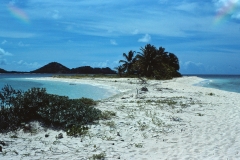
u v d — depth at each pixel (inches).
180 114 507.5
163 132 369.4
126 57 2910.9
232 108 593.6
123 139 335.0
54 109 411.5
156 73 2431.1
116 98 819.4
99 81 2096.5
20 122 393.1
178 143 316.8
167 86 1416.1
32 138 338.3
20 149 293.0
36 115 414.0
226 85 1978.3
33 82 2186.3
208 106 621.6
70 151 287.4
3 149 291.9
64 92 1173.7
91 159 261.4
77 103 464.1
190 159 258.8
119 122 422.6
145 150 291.6
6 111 399.2
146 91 1074.1
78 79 2586.1
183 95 899.4
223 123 426.9
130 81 1989.4
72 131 356.5
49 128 382.0
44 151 286.7
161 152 283.7
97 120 431.5
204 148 295.3
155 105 626.2
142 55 2625.5
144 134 358.6
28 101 412.8
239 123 426.9
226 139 331.3
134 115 487.2
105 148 299.0
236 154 273.1
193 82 2231.8
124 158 265.4
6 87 423.5
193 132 368.8
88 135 350.3
